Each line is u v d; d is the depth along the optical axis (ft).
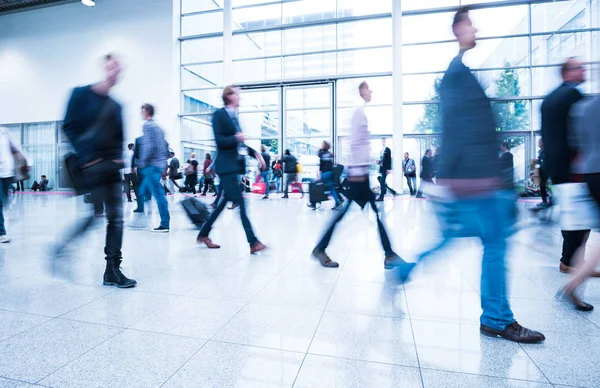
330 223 10.77
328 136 47.85
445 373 5.10
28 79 58.49
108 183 9.03
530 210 24.20
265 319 6.95
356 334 6.30
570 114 8.64
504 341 6.04
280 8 49.06
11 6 57.16
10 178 14.75
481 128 5.82
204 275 9.91
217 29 51.57
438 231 6.44
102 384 4.85
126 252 12.78
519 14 42.22
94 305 7.71
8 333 6.36
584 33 41.09
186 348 5.83
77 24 55.62
